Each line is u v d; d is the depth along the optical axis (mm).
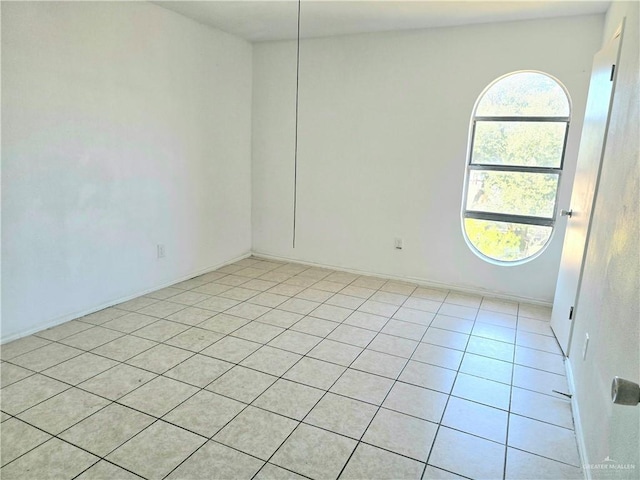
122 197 3363
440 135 3902
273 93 4594
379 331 3088
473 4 3137
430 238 4105
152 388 2260
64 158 2891
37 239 2797
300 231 4738
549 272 3676
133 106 3348
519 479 1713
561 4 3057
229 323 3143
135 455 1769
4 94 2512
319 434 1942
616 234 1738
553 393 2348
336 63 4219
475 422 2070
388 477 1701
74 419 1981
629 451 1191
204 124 4098
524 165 3736
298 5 3305
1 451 1759
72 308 3090
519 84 3643
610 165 2082
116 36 3139
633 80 1798
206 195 4254
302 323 3186
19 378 2307
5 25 2475
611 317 1644
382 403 2199
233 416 2049
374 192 4281
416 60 3881
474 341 2971
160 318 3188
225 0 3260
